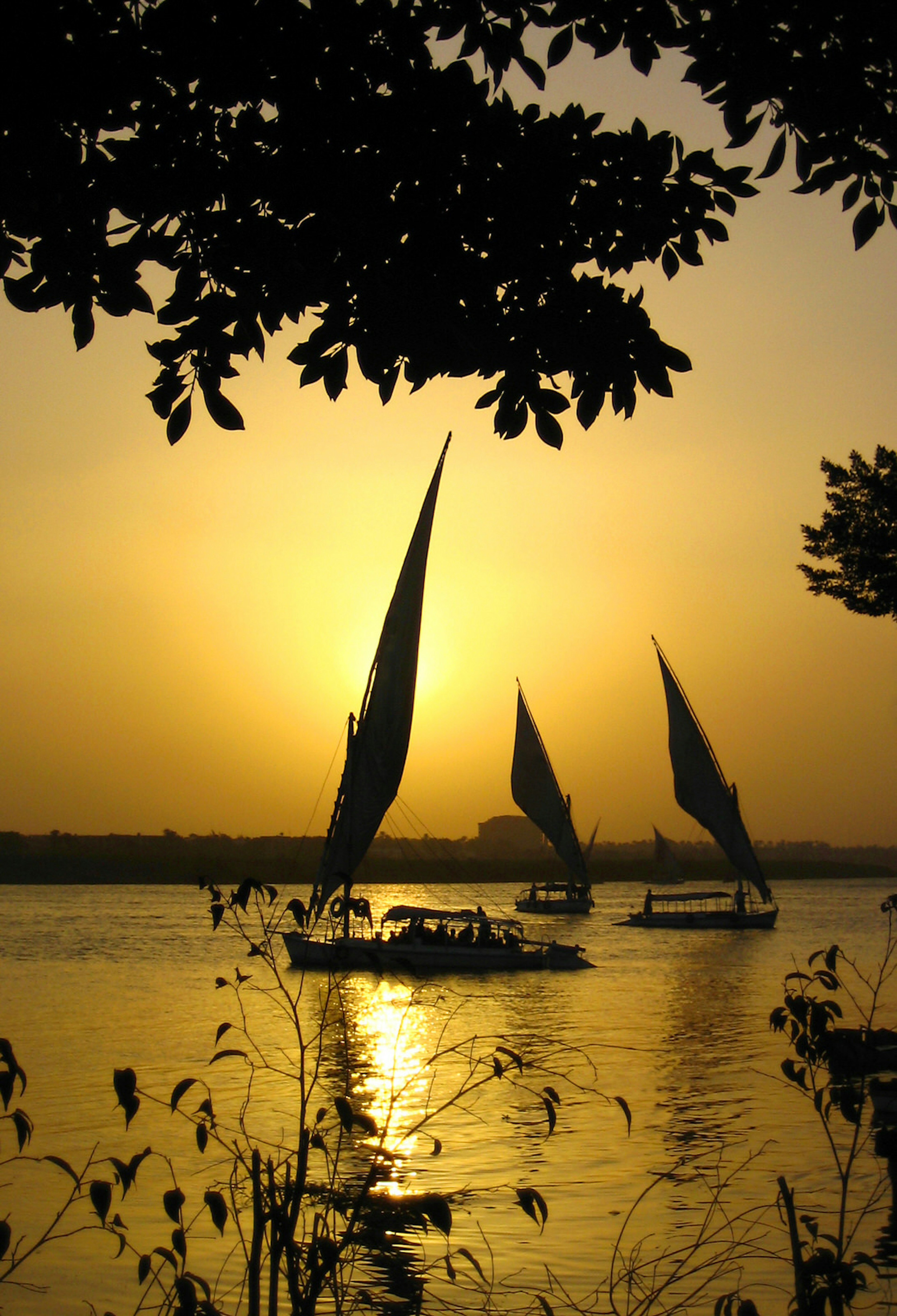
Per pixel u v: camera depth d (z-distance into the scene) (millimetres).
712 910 98875
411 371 5312
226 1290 9672
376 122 4816
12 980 44375
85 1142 16000
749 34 4867
